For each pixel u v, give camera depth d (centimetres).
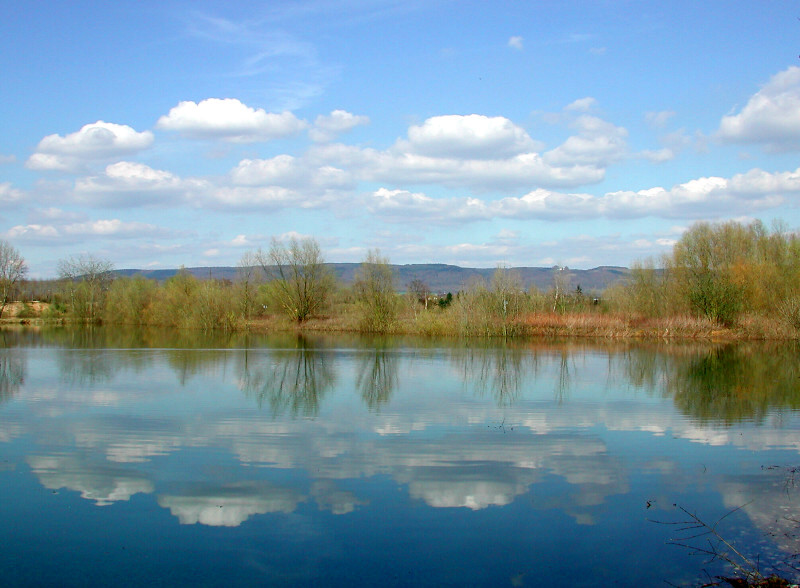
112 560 1014
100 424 1955
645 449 1673
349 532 1123
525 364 3738
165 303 7638
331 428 1916
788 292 5738
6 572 973
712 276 6169
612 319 6306
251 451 1638
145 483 1374
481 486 1366
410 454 1617
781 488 1352
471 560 1020
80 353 4303
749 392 2661
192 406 2281
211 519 1178
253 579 958
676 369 3478
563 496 1305
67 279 8281
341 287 8281
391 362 3853
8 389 2656
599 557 1027
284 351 4569
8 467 1484
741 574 959
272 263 7638
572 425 1972
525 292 7088
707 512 1214
